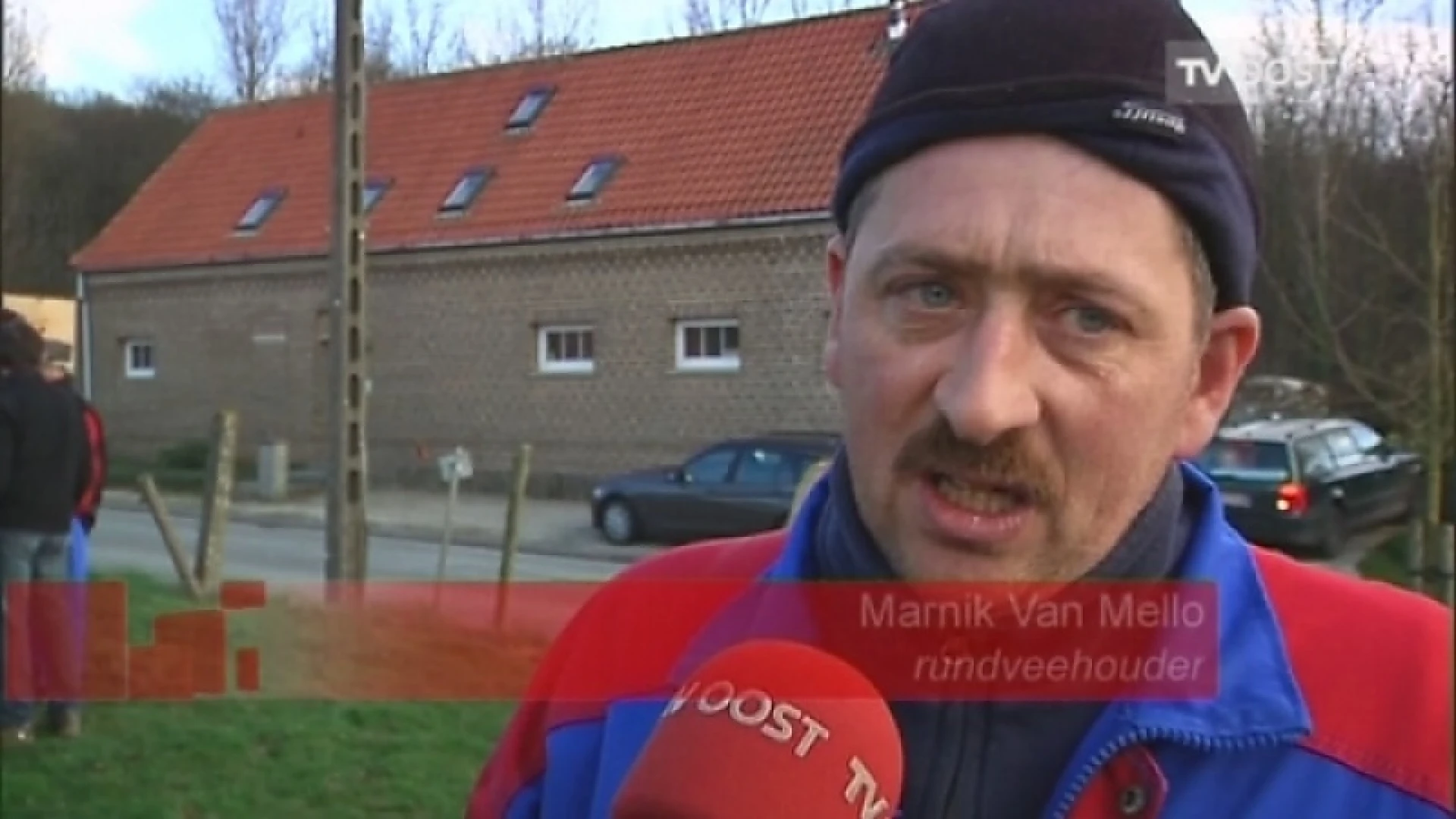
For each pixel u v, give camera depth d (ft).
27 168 100.22
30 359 20.57
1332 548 43.83
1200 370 3.16
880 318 3.00
